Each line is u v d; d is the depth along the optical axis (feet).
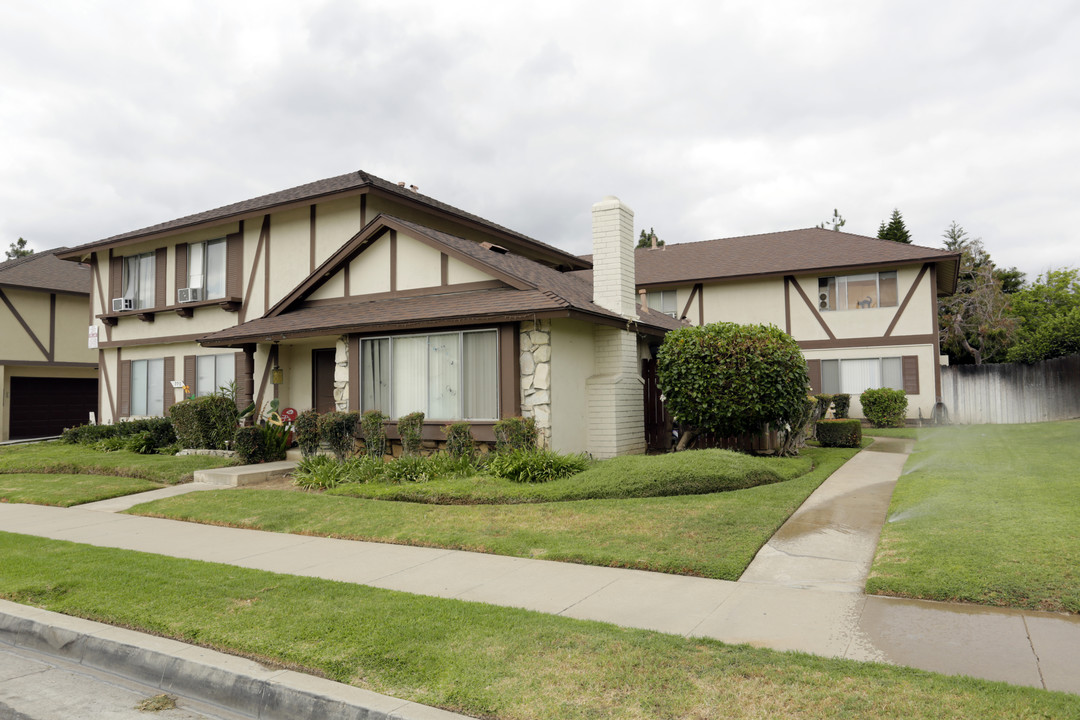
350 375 43.11
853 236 81.46
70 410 84.64
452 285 43.29
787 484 30.58
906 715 10.48
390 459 40.16
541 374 37.17
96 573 20.68
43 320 80.53
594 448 41.65
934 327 70.79
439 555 22.75
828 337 75.77
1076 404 60.70
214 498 33.60
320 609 16.72
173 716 13.05
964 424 68.49
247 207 58.80
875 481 32.53
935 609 15.87
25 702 13.70
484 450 38.22
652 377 47.26
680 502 27.27
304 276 55.06
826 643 14.03
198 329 61.72
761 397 37.60
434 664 13.23
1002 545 19.27
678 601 17.16
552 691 11.89
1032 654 13.10
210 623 16.05
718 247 90.89
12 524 30.12
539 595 17.98
